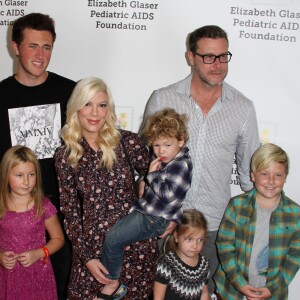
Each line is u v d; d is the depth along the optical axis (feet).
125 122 10.58
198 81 8.66
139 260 7.88
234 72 10.12
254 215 8.54
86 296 7.86
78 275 7.86
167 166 7.54
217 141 8.75
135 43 10.21
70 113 7.57
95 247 7.68
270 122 10.23
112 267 7.65
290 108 10.11
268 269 8.49
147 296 8.07
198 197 9.00
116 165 7.67
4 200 8.31
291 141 10.23
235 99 8.83
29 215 8.38
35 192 8.43
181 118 7.93
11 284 8.32
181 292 8.43
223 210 9.16
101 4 10.12
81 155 7.57
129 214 7.66
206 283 8.84
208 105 8.81
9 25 10.43
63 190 7.68
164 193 7.40
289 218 8.48
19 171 8.11
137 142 7.95
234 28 9.95
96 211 7.60
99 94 7.43
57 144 9.07
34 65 8.54
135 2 10.05
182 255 8.52
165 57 10.21
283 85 10.05
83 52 10.36
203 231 8.36
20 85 8.81
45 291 8.61
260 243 8.51
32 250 8.29
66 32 10.31
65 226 7.68
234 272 8.60
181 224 8.34
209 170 8.83
